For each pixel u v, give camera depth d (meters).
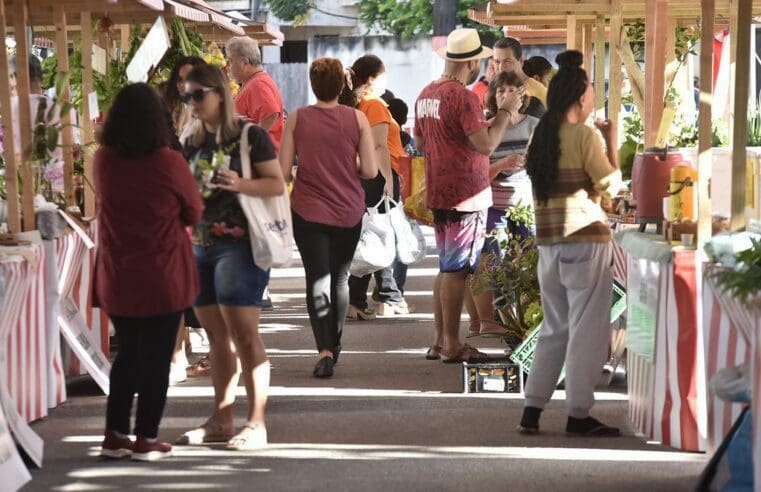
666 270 9.61
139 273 9.03
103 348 13.17
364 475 8.90
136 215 8.98
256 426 9.84
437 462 9.28
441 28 39.34
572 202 9.95
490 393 11.93
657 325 9.82
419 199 14.85
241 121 9.59
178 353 12.79
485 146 12.94
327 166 12.65
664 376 9.78
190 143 9.66
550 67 15.61
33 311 10.77
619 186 9.93
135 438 9.85
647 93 11.73
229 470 9.09
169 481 8.78
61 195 12.29
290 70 41.38
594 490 8.48
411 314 17.45
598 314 9.98
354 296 16.97
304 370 13.24
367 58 15.78
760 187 11.62
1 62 10.66
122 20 14.26
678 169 9.75
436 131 13.16
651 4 11.69
